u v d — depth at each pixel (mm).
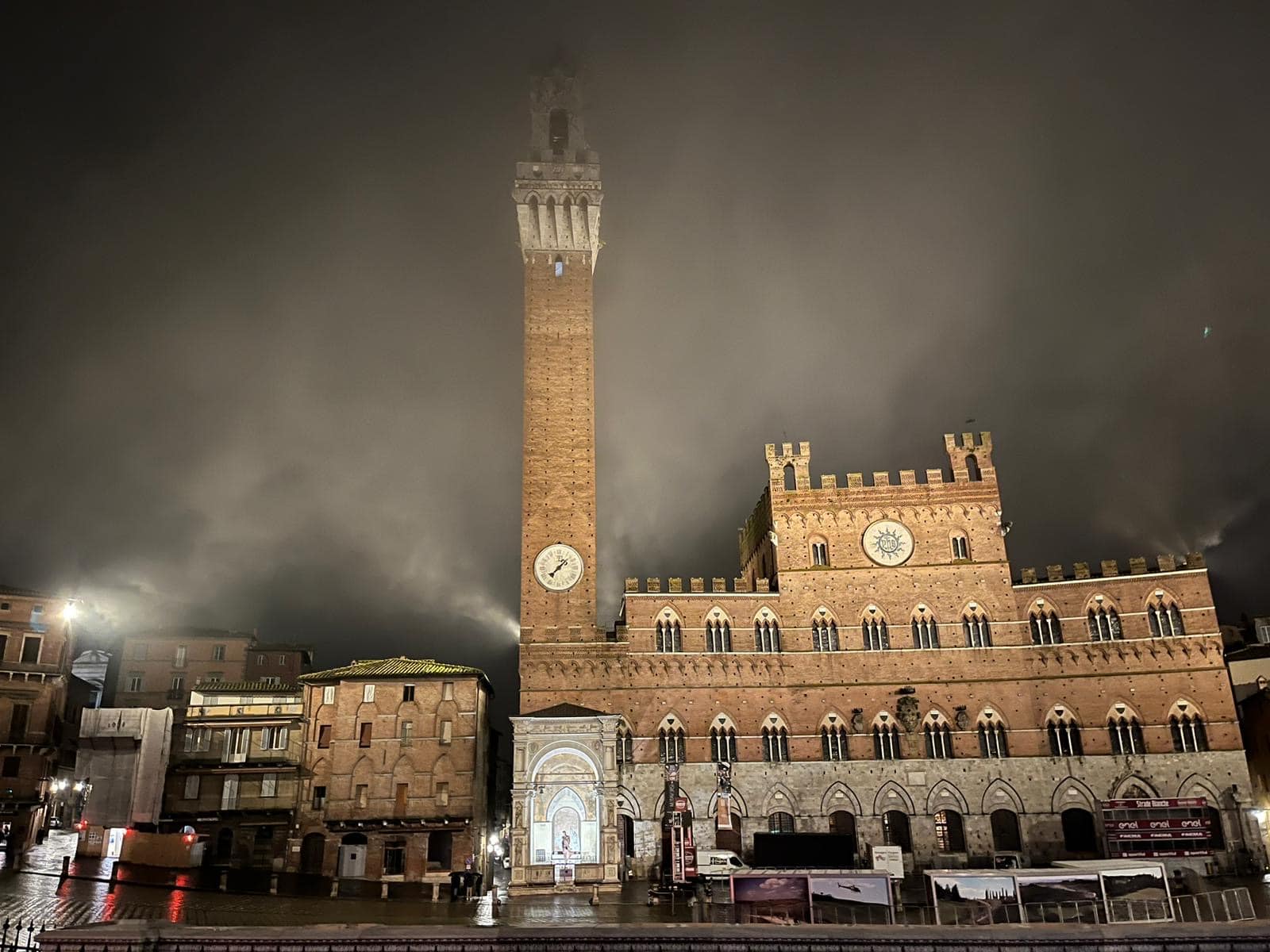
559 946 33875
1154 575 84000
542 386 92812
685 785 80875
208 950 33219
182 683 119312
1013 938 33781
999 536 87938
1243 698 87250
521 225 97812
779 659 84812
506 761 123812
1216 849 76312
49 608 86750
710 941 34094
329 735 83812
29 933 36281
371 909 54562
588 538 87938
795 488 90250
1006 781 80812
